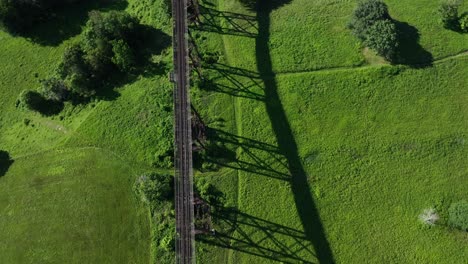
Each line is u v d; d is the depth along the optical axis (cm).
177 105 6181
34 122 7462
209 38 7431
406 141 6600
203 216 6216
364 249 6097
